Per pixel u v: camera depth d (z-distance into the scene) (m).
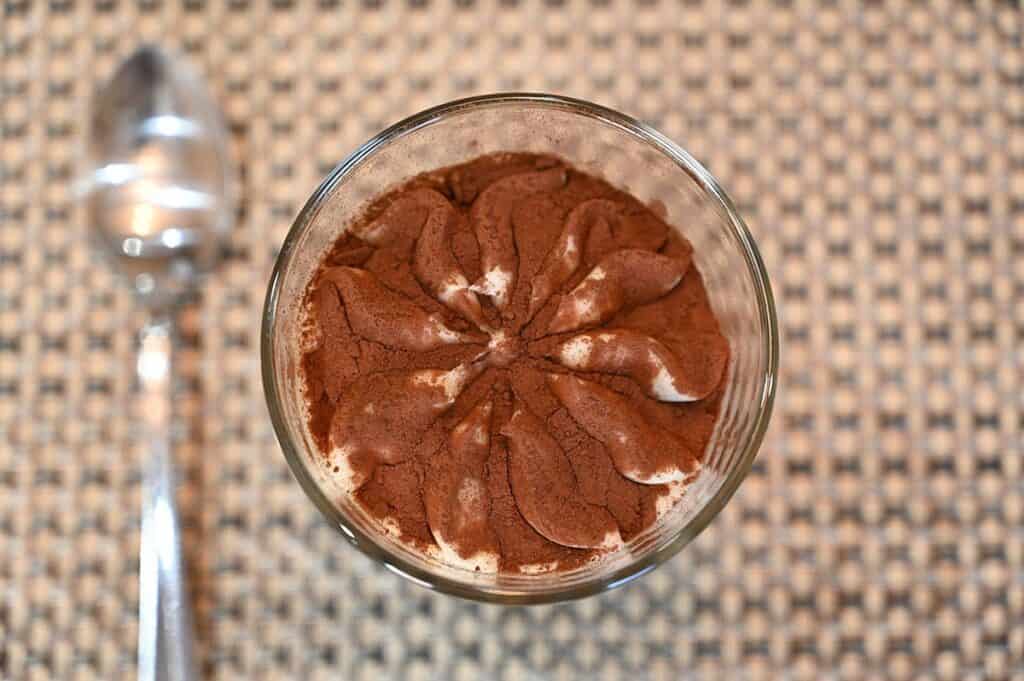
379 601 0.32
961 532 0.32
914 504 0.32
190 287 0.33
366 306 0.29
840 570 0.32
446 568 0.29
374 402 0.29
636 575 0.29
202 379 0.32
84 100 0.33
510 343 0.29
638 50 0.33
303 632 0.32
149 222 0.33
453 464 0.28
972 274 0.33
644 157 0.30
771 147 0.33
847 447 0.32
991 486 0.32
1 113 0.33
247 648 0.32
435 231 0.29
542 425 0.29
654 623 0.32
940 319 0.33
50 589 0.32
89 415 0.32
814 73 0.33
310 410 0.29
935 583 0.32
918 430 0.32
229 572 0.32
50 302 0.33
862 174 0.33
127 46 0.33
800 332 0.33
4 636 0.32
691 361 0.29
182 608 0.31
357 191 0.30
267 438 0.32
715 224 0.30
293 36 0.33
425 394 0.28
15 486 0.32
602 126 0.30
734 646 0.32
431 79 0.33
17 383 0.33
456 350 0.29
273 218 0.33
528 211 0.30
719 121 0.33
